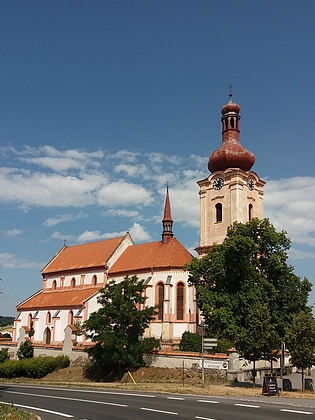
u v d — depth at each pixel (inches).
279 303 2154.3
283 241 2188.7
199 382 1971.0
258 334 1684.3
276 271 2139.5
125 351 2346.2
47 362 2792.8
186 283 3061.0
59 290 3902.6
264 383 1441.9
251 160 3095.5
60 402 1316.4
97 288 3528.5
